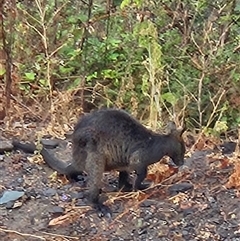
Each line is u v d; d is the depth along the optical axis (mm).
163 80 5742
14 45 6070
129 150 4250
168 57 5879
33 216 4250
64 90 5945
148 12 6039
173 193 4414
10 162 4773
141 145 4254
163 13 6031
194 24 6188
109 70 5953
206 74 5703
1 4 5539
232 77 5613
